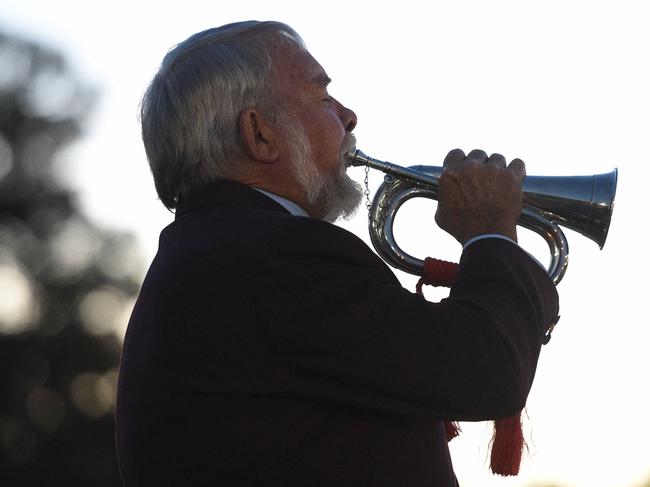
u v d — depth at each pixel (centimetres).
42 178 8788
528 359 798
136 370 817
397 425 789
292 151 880
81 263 8700
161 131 878
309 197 888
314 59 912
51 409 8262
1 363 8312
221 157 871
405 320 773
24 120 8731
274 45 896
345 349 766
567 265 943
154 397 797
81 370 8419
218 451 770
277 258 786
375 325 769
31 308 8575
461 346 773
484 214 870
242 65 877
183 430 782
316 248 789
